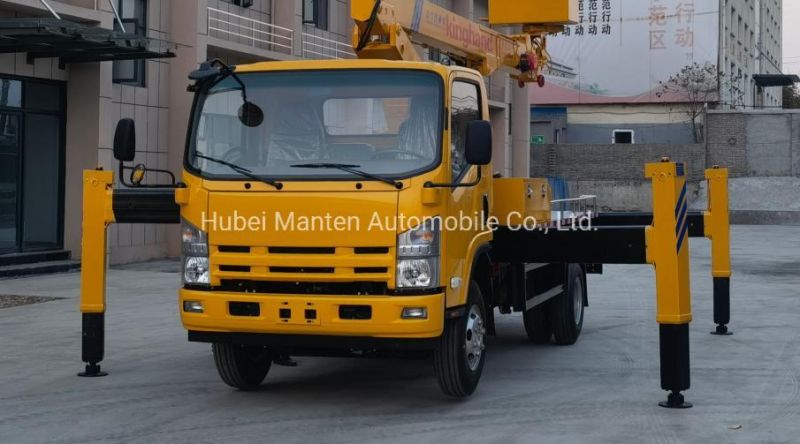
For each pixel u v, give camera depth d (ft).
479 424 24.16
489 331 29.14
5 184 61.36
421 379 30.17
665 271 25.80
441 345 25.66
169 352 34.65
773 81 210.79
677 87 174.50
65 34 53.57
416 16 32.83
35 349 35.09
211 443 22.43
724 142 152.05
